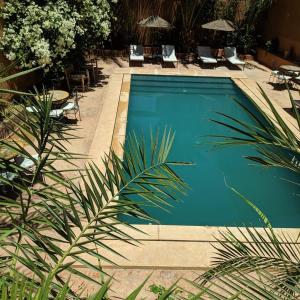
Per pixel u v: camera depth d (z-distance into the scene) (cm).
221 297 202
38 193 233
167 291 152
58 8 966
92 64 1299
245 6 1619
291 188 775
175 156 896
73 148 761
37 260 206
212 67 1534
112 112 962
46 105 221
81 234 214
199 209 693
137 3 1562
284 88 1268
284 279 234
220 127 1070
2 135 630
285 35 1503
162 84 1370
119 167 241
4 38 900
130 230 518
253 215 686
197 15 1598
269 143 219
